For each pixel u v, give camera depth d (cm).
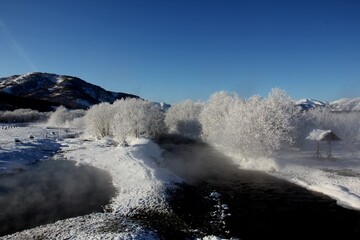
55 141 5778
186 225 1988
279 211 2300
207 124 6444
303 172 3434
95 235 1703
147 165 3416
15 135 6197
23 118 11419
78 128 9019
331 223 2075
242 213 2247
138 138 5819
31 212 2191
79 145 5331
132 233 1736
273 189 2894
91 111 6894
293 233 1914
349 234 1908
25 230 1850
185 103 8012
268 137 3894
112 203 2373
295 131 4753
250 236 1858
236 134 4219
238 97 6225
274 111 4294
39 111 14038
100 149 4778
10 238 1733
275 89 4969
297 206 2409
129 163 3512
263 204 2456
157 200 2400
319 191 2805
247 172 3625
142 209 2230
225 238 1816
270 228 1986
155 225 1956
